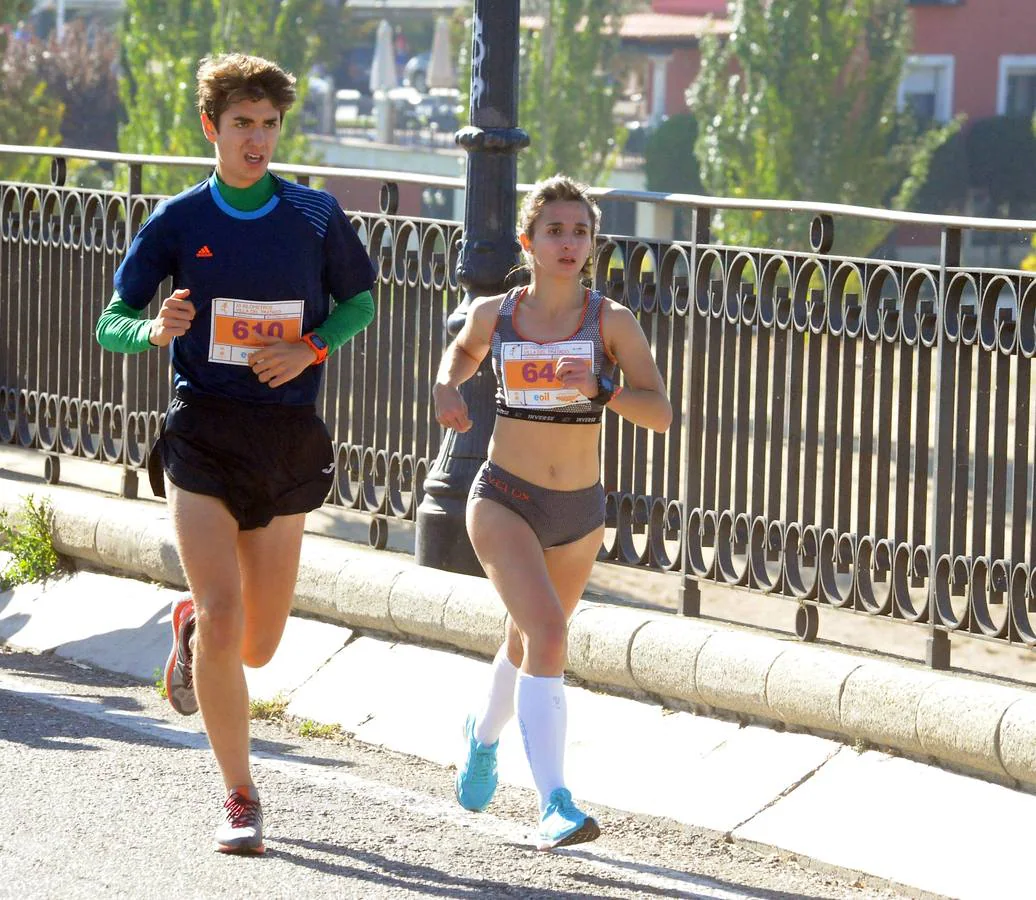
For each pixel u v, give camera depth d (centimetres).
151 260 1155
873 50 8300
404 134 13775
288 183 1179
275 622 1215
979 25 11781
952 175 11144
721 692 1370
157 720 1505
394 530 2294
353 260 1183
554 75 9394
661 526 1634
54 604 1838
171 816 1214
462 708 1477
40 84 8244
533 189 1180
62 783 1280
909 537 1445
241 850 1133
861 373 1459
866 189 8244
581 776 1377
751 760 1327
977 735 1211
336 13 15175
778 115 8100
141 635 1722
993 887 1134
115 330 1159
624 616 1465
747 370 1541
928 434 1416
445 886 1103
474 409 1652
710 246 1555
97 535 1831
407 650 1583
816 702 1310
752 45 8181
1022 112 11812
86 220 2058
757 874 1197
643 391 1168
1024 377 1348
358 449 1853
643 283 1627
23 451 2416
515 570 1157
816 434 1493
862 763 1282
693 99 8706
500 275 1620
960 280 1377
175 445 1153
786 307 1515
